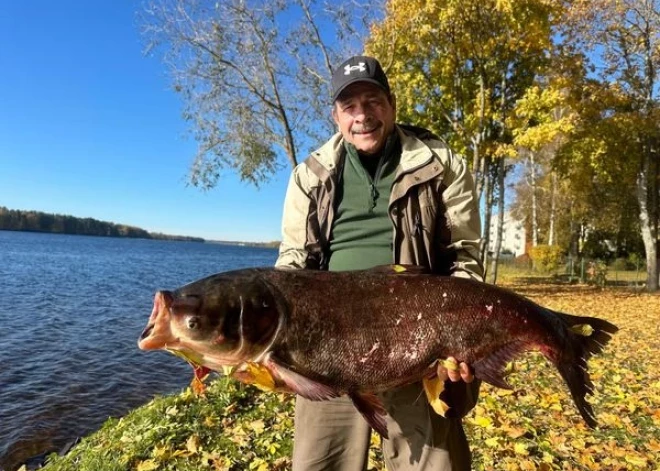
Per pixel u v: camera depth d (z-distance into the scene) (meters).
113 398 9.20
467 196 2.77
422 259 2.69
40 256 64.94
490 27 15.93
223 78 15.59
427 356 2.38
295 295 2.35
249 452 4.69
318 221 2.85
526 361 8.05
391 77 17.12
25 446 7.12
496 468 4.34
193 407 5.66
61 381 10.21
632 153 21.06
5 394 9.36
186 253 118.56
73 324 17.22
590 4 17.06
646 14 19.08
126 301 24.28
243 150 16.31
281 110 16.19
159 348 2.23
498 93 18.67
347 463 2.81
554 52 17.34
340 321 2.35
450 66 17.08
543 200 42.91
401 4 15.41
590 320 2.64
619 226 34.50
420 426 2.64
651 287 22.08
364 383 2.36
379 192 2.75
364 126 2.70
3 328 16.05
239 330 2.24
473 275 2.71
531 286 24.36
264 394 6.12
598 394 6.41
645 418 5.57
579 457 4.52
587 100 18.31
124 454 4.68
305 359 2.32
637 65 19.81
